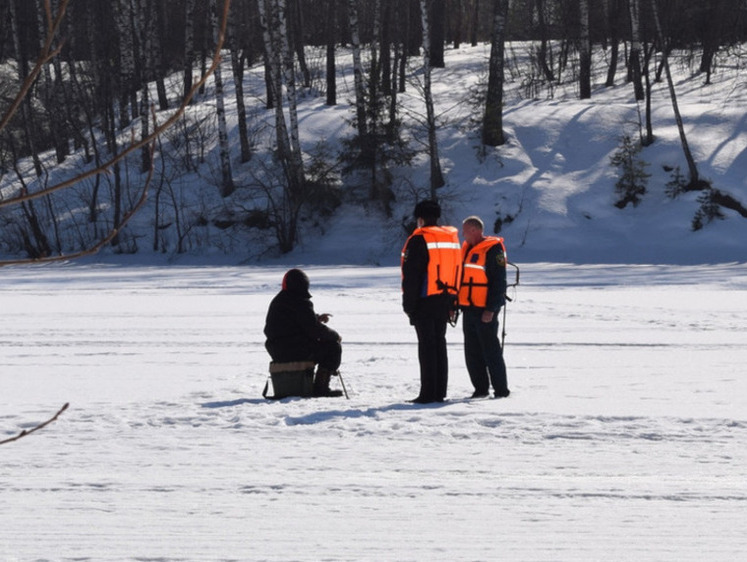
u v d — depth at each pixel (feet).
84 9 359.87
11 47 386.11
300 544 35.73
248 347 103.86
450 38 561.43
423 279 68.69
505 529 37.40
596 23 409.49
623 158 303.07
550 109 341.21
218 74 312.50
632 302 151.43
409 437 55.06
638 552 34.55
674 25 382.63
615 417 59.00
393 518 39.06
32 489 44.04
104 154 345.31
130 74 370.94
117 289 188.96
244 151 328.90
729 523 38.01
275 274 225.97
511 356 92.73
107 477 46.26
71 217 315.78
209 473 47.01
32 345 106.01
